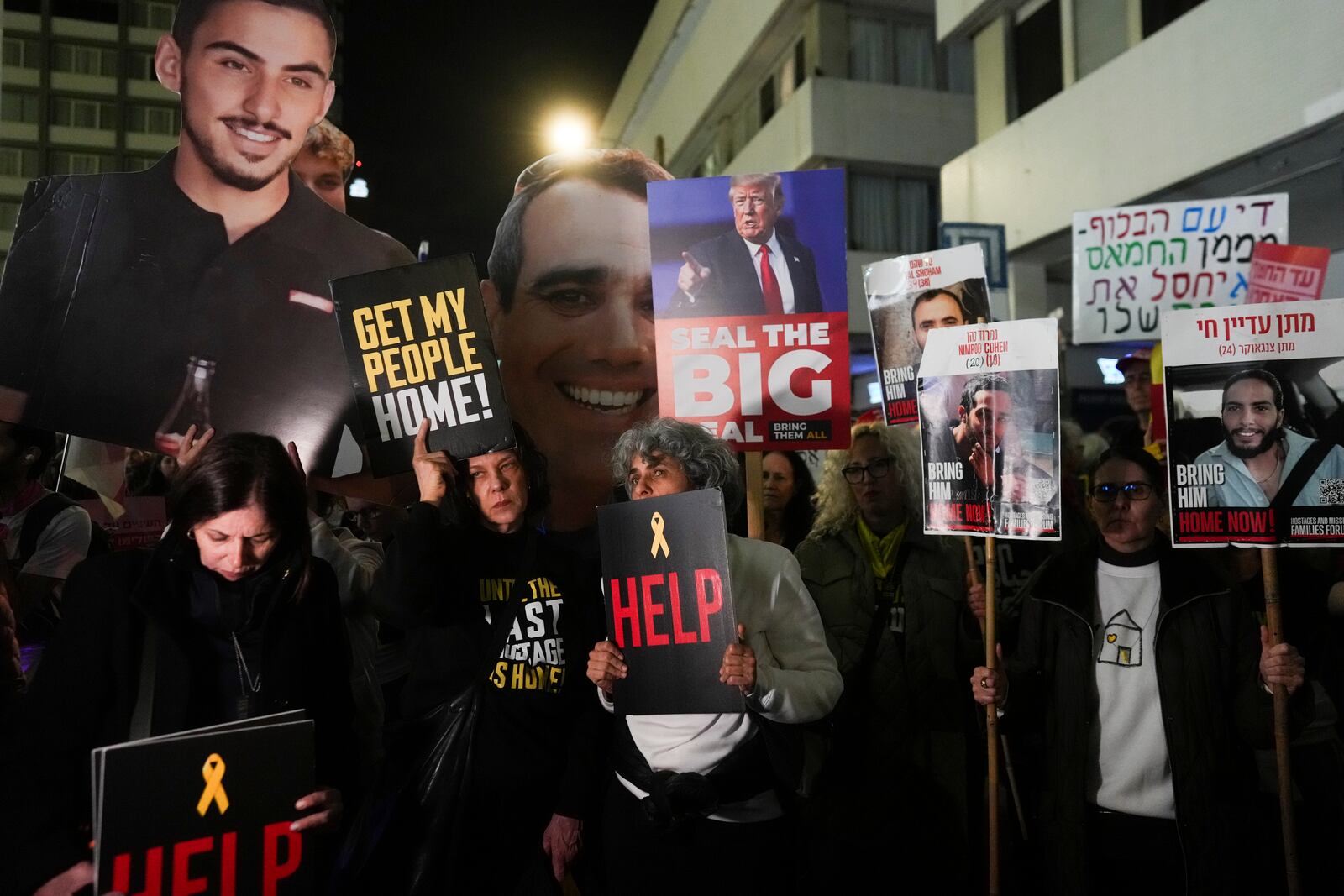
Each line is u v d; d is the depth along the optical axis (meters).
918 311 3.45
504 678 2.38
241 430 2.78
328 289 2.88
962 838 3.10
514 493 2.52
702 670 2.12
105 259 2.67
